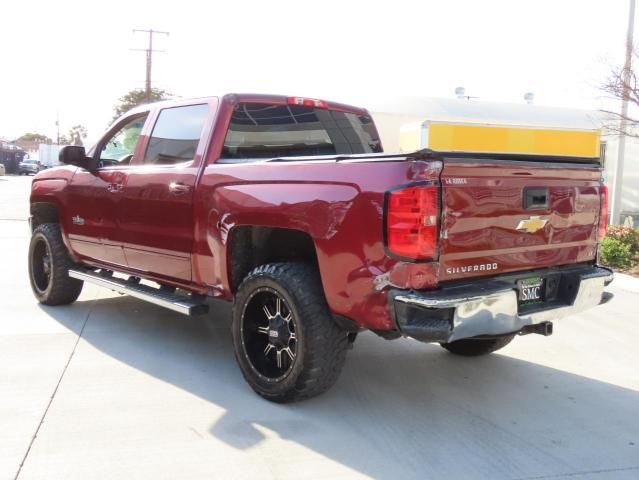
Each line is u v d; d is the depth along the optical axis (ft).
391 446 11.69
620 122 36.17
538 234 13.03
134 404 13.21
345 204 11.80
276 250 14.71
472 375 15.85
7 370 14.96
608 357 17.58
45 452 10.96
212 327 19.54
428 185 11.02
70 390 13.85
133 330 18.80
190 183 15.14
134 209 16.90
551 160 13.17
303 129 17.38
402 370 16.10
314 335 12.51
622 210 46.09
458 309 11.03
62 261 20.38
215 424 12.37
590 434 12.50
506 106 55.01
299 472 10.62
